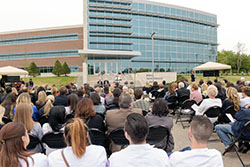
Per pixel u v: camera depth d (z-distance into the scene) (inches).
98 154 67.9
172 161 67.5
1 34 1941.4
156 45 1583.4
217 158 65.1
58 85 1236.5
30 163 58.8
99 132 118.4
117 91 197.8
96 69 1267.2
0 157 55.4
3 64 1926.7
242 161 135.0
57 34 1815.9
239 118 134.1
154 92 375.9
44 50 1835.6
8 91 291.7
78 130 63.8
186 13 1749.5
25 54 1770.4
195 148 68.3
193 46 1782.7
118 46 1471.5
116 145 128.8
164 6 1643.7
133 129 63.8
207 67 474.3
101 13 1456.7
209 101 179.5
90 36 1422.2
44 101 201.3
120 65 1311.5
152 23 1582.2
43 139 113.6
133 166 62.9
